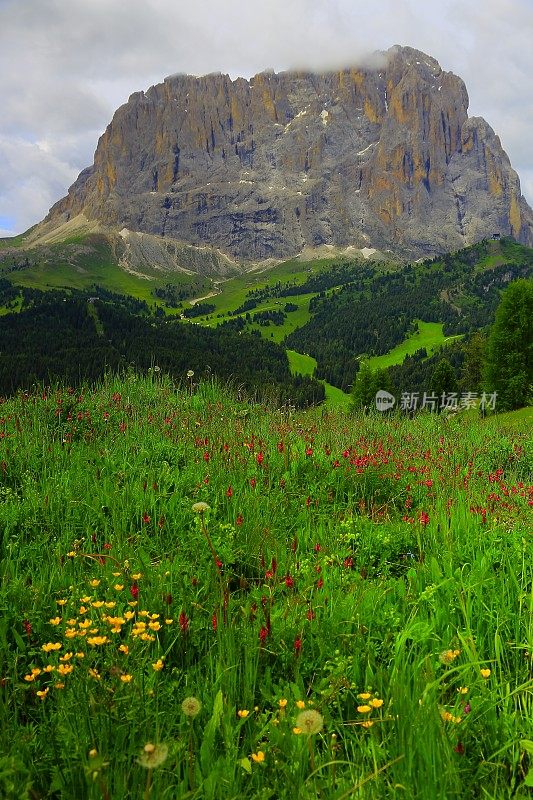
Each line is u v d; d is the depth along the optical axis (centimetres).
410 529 617
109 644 348
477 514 672
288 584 444
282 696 319
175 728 293
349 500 752
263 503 682
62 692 298
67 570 476
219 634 365
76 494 654
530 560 500
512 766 273
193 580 446
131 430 945
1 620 383
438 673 345
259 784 255
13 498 655
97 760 218
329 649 369
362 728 292
